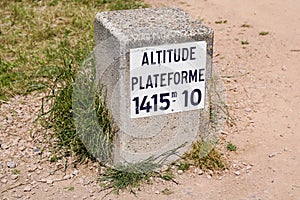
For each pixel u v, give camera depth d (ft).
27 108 12.69
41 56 14.60
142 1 18.21
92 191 10.68
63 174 11.02
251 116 12.44
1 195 10.68
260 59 14.62
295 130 12.07
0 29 16.07
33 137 11.82
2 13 17.12
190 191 10.65
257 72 14.03
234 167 11.15
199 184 10.78
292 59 14.61
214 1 18.48
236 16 17.15
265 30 16.20
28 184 10.87
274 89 13.34
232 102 12.86
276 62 14.47
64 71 12.28
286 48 15.17
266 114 12.50
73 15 16.83
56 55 14.52
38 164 11.25
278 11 17.42
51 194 10.66
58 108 11.60
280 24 16.56
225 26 16.53
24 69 14.03
